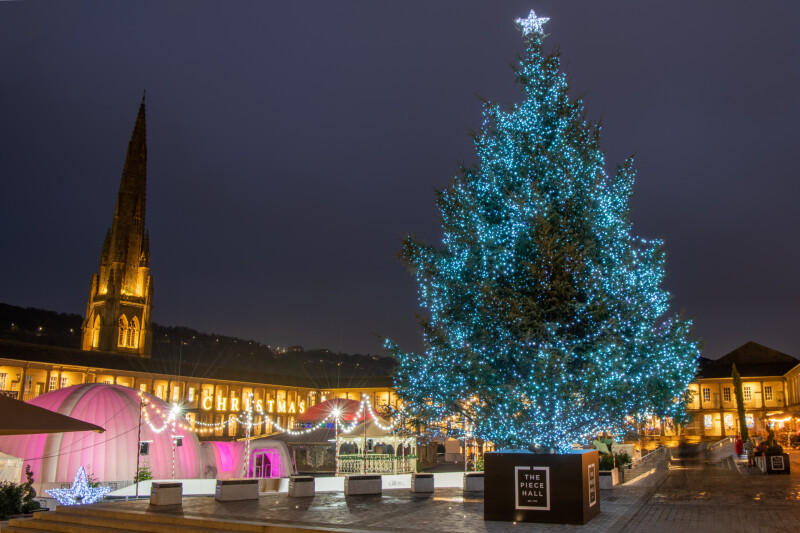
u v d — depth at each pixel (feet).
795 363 304.91
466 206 72.08
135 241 394.11
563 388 59.41
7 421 53.88
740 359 317.22
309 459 172.65
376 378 350.23
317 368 421.59
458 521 50.70
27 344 255.09
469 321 68.80
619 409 64.85
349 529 46.06
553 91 73.51
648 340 66.49
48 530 57.16
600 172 70.33
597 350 61.62
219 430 310.45
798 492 66.59
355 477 73.82
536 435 61.93
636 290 68.03
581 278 63.62
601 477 77.87
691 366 68.03
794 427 190.70
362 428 140.87
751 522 47.37
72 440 115.03
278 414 343.87
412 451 158.71
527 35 76.33
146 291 391.65
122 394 129.39
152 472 121.39
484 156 75.31
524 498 50.11
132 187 400.47
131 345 380.78
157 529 51.55
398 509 59.21
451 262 71.61
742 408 172.65
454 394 69.26
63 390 126.21
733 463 117.39
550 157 70.18
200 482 103.14
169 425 132.16
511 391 62.28
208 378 310.45
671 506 58.13
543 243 63.00
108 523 54.75
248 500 67.41
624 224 71.82
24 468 109.91
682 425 74.79
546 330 61.26
